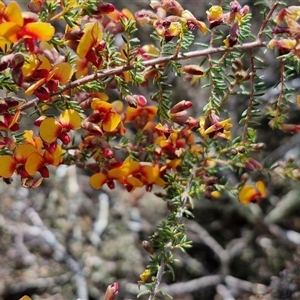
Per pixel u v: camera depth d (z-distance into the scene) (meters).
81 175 0.70
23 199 0.67
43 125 0.36
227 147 0.40
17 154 0.36
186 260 0.62
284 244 0.62
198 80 0.40
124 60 0.37
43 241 0.65
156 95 0.38
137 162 0.39
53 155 0.37
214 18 0.36
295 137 0.66
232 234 0.65
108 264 0.61
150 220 0.65
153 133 0.40
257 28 0.66
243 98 0.66
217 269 0.63
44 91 0.35
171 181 0.39
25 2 0.70
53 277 0.61
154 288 0.36
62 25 0.65
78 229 0.64
